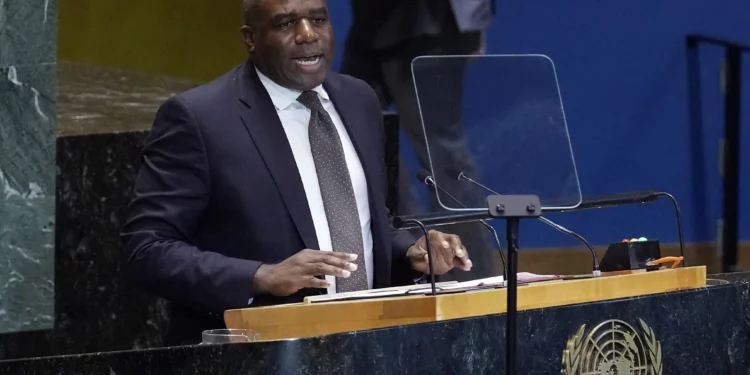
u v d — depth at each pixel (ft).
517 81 30.53
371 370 23.99
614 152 63.46
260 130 33.47
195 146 33.09
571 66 63.10
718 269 63.16
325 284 29.19
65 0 55.88
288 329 26.16
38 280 54.49
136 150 51.16
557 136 30.94
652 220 62.54
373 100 36.40
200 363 24.16
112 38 56.18
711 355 30.07
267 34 33.58
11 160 55.16
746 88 63.87
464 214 29.14
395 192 52.39
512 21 61.26
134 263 32.45
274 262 32.86
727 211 63.67
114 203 51.19
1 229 54.80
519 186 30.37
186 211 32.94
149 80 56.34
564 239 60.03
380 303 25.79
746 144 63.87
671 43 63.62
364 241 34.32
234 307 30.27
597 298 29.14
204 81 57.57
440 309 25.40
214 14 57.77
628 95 63.36
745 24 63.82
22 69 55.57
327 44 34.09
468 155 30.12
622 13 63.16
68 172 51.62
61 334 51.75
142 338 50.78
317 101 34.65
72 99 55.31
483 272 54.80
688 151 63.82
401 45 58.03
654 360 28.55
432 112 30.14
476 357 25.62
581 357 27.17
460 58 30.50
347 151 34.94
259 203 32.94
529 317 26.37
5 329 54.34
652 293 29.55
